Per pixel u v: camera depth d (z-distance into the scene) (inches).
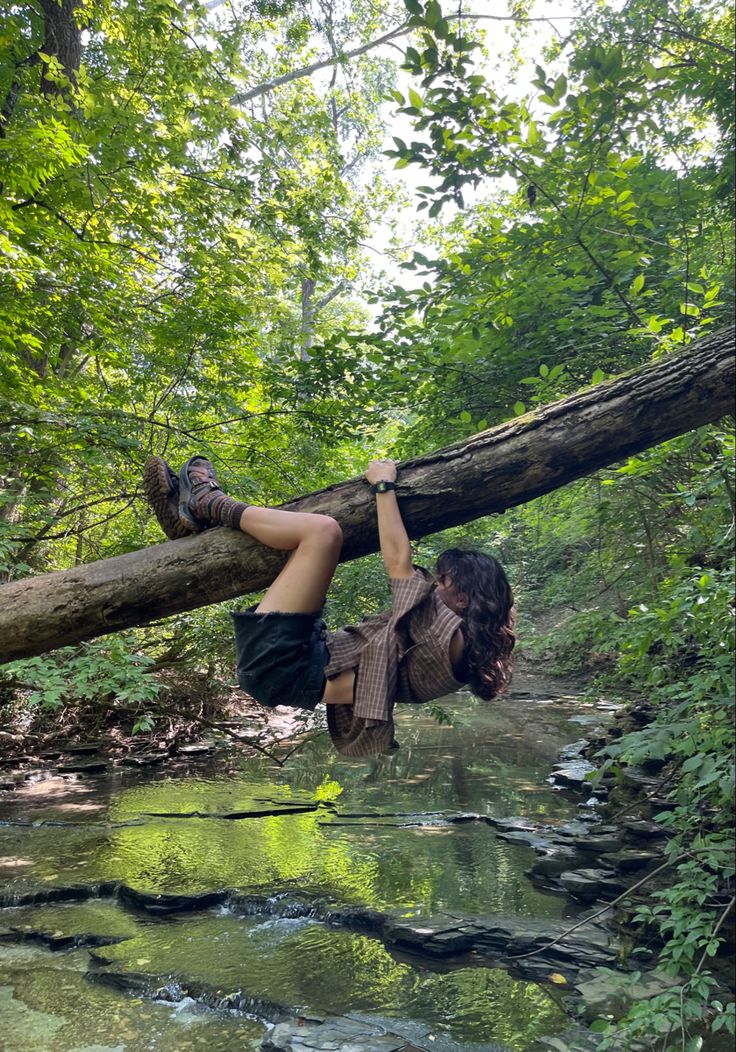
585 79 150.7
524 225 206.5
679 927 128.3
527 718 466.0
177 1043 135.6
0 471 327.0
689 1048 127.6
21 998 152.1
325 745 390.9
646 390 85.8
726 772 135.6
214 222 439.2
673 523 212.7
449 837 245.3
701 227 207.3
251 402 343.0
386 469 87.2
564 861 214.7
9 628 83.4
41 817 267.4
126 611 84.8
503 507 89.9
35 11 371.9
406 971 161.3
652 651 211.2
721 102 174.1
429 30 141.5
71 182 327.9
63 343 325.1
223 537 85.5
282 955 169.0
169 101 435.2
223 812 272.7
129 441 283.9
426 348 242.7
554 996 149.3
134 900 197.9
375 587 295.0
